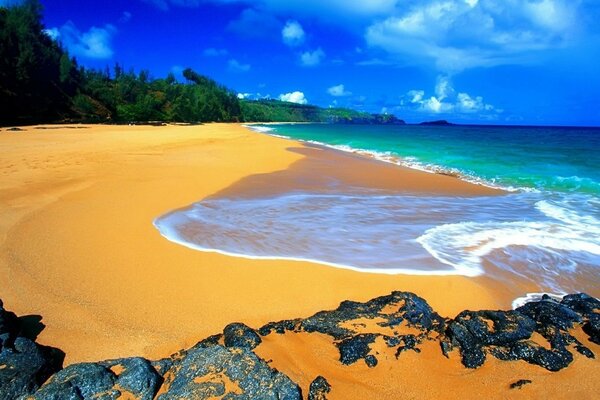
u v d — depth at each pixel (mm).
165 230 9539
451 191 14703
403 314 5422
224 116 118750
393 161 23297
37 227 9109
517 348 4812
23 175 14414
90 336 5316
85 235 8836
